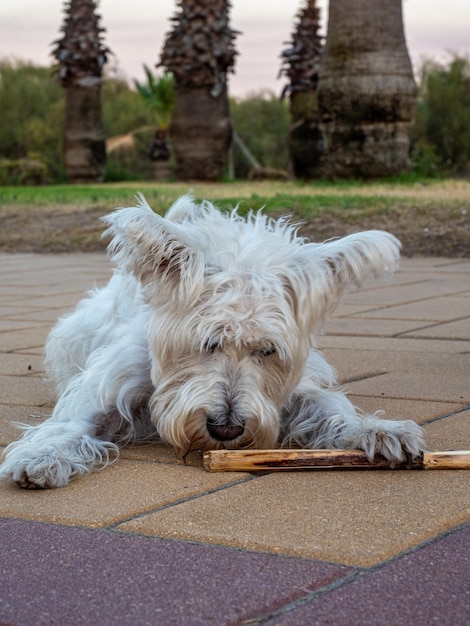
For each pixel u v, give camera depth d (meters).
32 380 1.74
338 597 0.97
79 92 8.92
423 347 1.94
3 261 3.76
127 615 0.95
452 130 12.34
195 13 7.19
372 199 4.13
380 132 5.36
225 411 1.24
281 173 8.98
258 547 1.06
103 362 1.40
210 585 0.99
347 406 1.40
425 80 12.71
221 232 1.31
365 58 5.27
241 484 1.23
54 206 4.95
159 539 1.09
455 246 3.50
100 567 1.03
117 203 4.76
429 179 5.57
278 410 1.32
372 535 1.08
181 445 1.28
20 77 15.58
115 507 1.17
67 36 8.89
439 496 1.18
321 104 5.46
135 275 1.28
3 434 1.44
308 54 7.38
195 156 7.42
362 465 1.26
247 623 0.94
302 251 1.31
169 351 1.28
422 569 1.02
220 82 7.37
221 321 1.24
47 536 1.10
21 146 14.71
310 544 1.07
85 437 1.32
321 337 2.04
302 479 1.24
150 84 10.41
